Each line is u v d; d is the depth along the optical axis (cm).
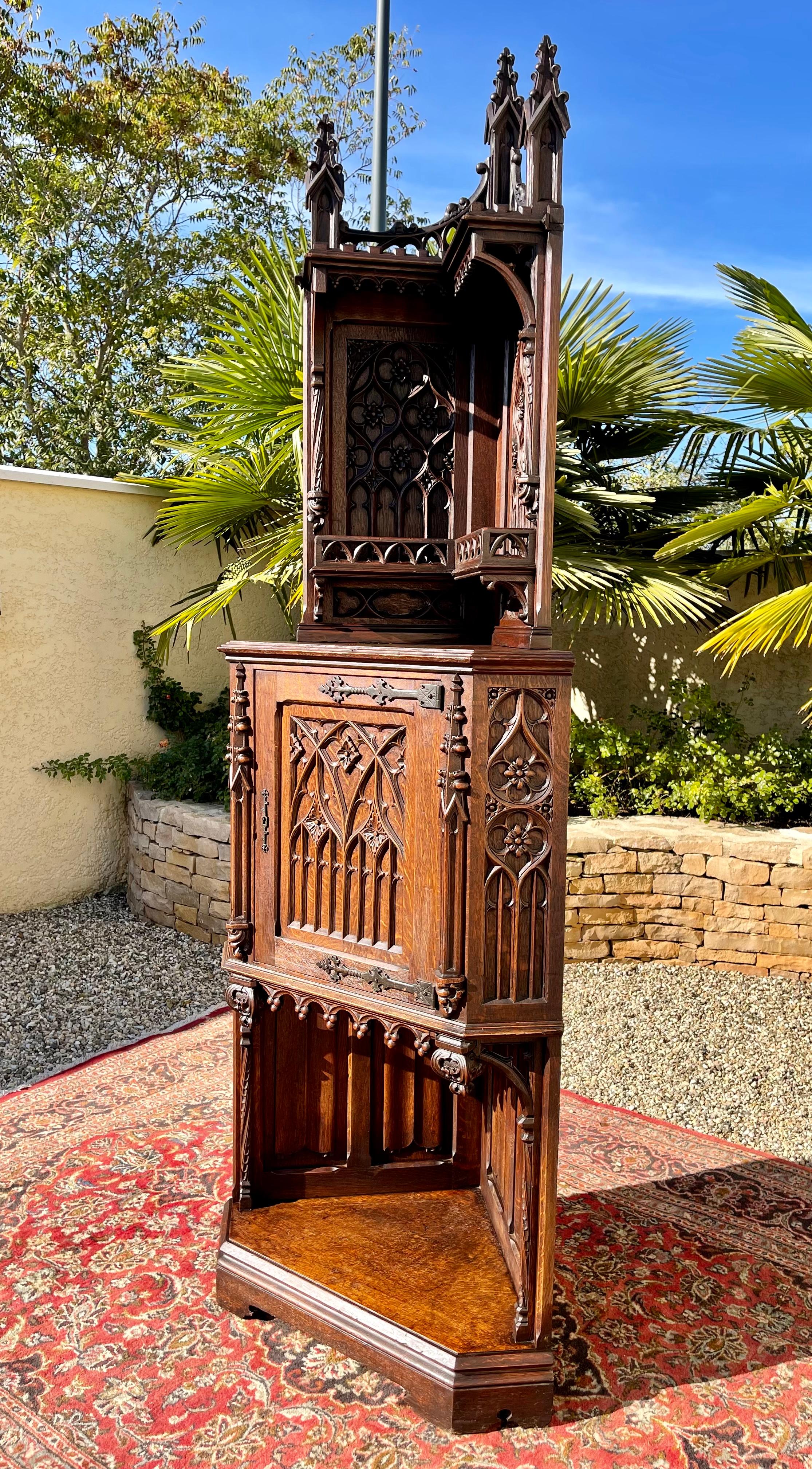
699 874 399
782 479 474
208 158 1080
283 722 178
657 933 407
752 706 502
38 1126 267
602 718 533
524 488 169
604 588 428
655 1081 312
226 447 493
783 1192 240
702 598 443
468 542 186
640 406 467
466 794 151
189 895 451
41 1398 166
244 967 187
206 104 1068
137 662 515
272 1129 216
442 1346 164
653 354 458
